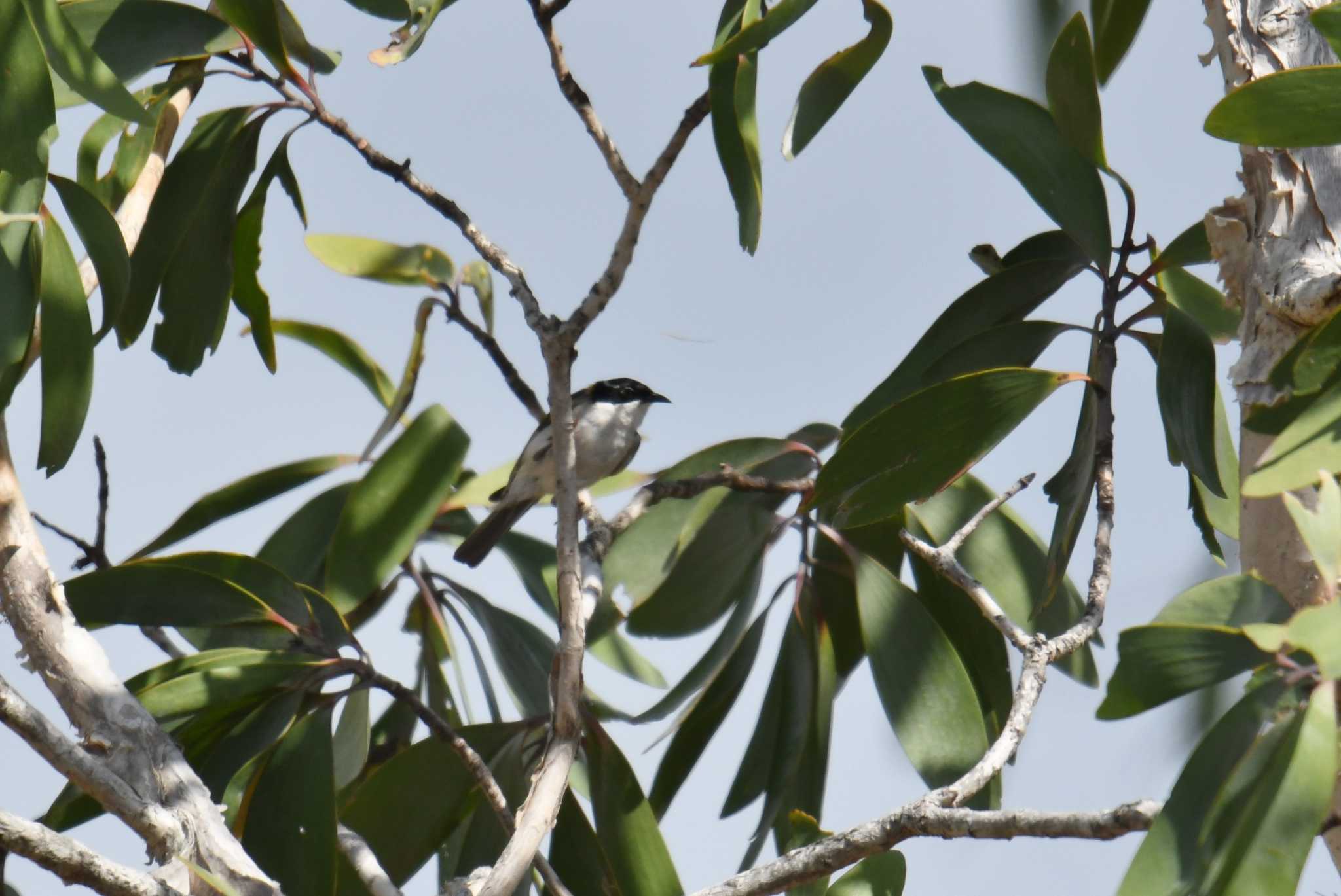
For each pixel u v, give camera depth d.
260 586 6.37
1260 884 3.60
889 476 5.99
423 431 7.12
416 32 6.28
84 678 5.58
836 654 8.29
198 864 5.15
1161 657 4.11
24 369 6.55
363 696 8.19
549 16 6.12
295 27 6.83
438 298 7.39
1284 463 4.26
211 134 7.04
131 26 6.54
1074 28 5.85
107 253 6.07
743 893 4.79
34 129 5.09
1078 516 6.44
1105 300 6.63
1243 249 5.64
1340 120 4.51
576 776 8.02
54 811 6.02
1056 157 6.59
